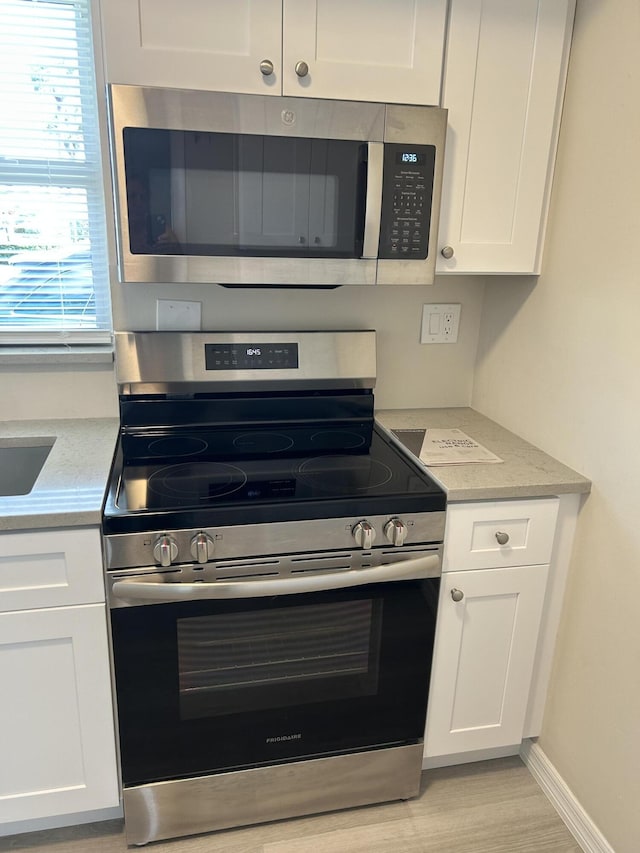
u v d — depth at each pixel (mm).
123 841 1589
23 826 1583
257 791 1595
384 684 1580
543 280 1707
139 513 1304
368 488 1471
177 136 1346
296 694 1526
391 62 1452
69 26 1613
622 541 1470
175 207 1391
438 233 1585
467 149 1561
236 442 1742
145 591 1315
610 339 1475
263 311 1861
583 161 1534
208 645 1428
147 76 1348
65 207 1739
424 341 2008
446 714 1687
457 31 1467
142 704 1437
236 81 1383
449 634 1606
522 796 1771
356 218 1483
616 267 1442
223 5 1336
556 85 1565
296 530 1390
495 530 1549
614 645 1509
